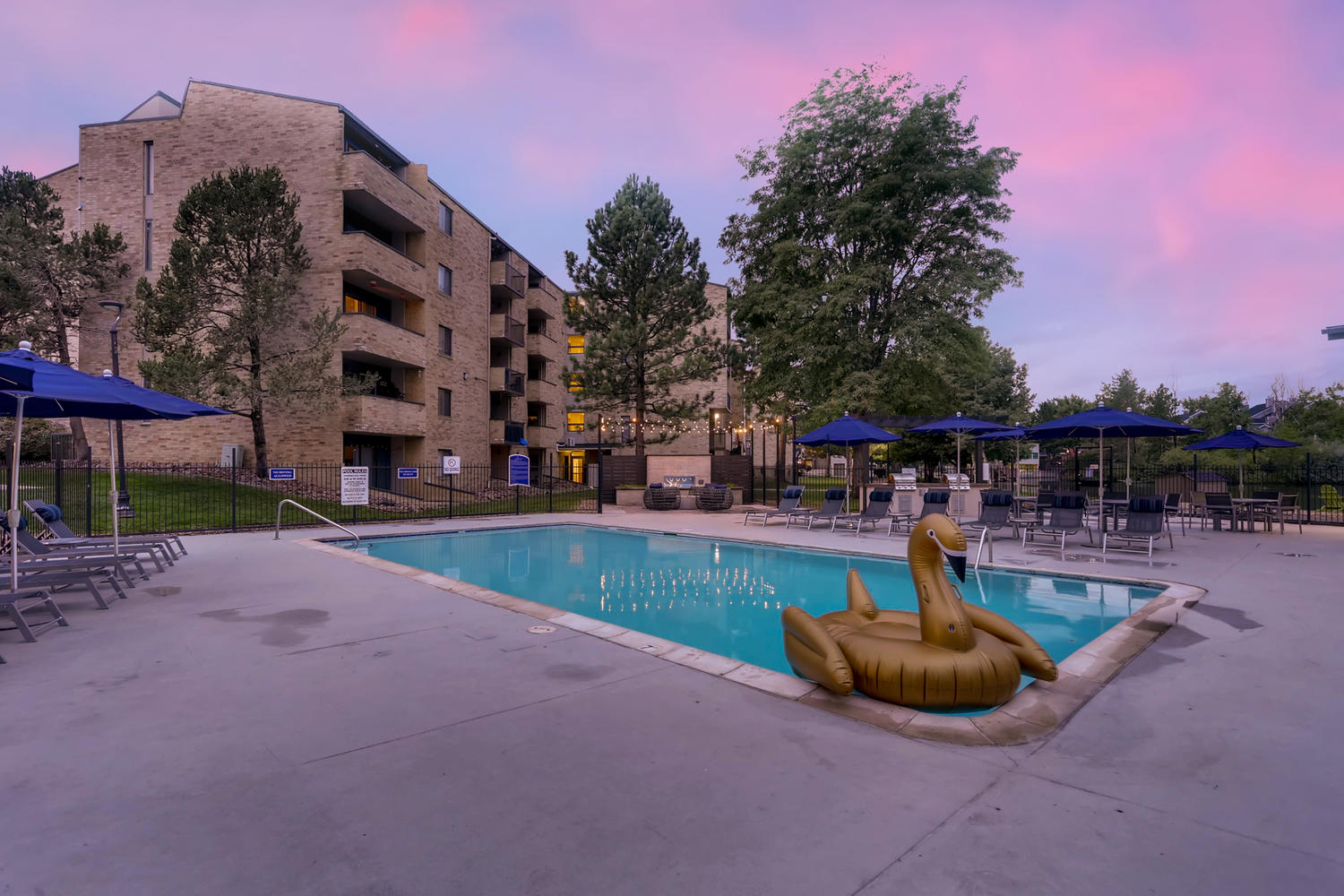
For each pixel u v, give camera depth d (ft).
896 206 68.90
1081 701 13.70
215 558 33.78
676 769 10.43
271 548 37.70
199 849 8.11
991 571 32.45
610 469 83.97
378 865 7.82
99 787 9.69
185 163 74.95
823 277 72.59
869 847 8.24
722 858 7.97
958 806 9.32
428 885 7.43
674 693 14.06
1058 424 41.91
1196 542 41.83
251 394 63.77
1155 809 9.27
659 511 72.38
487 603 23.26
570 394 148.66
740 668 15.75
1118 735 11.96
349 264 72.74
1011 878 7.61
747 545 44.62
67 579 21.94
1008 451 121.90
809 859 7.96
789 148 71.72
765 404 85.61
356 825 8.69
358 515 59.21
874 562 37.70
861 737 11.75
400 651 17.21
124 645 17.66
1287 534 46.68
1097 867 7.84
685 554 41.70
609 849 8.19
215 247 62.13
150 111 85.40
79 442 69.82
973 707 13.15
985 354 74.28
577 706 13.23
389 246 77.71
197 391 58.34
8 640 18.11
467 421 100.42
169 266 62.64
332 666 15.90
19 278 65.21
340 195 73.41
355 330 72.64
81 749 11.01
